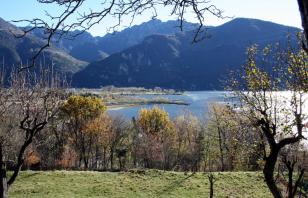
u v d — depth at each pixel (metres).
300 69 13.59
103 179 37.38
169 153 77.25
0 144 15.89
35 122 16.70
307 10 3.35
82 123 72.12
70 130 71.25
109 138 76.88
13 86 16.61
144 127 80.38
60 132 63.72
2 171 15.61
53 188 34.38
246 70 14.66
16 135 21.92
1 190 15.55
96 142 76.62
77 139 73.06
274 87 14.11
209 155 70.12
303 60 13.48
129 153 80.75
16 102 16.94
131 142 82.06
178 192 34.62
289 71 13.80
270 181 10.88
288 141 10.86
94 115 73.38
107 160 84.50
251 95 13.67
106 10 4.81
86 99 71.62
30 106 16.70
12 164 39.16
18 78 16.48
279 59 14.21
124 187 35.47
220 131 54.88
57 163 62.84
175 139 79.50
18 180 36.09
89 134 73.25
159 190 35.03
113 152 81.81
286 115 12.86
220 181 37.25
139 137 80.56
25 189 33.75
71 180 36.81
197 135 78.06
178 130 80.38
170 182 36.97
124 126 84.56
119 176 38.31
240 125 15.99
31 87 16.78
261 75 14.15
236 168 50.25
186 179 37.66
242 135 16.05
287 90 13.96
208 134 64.75
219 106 52.72
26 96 16.61
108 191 34.34
